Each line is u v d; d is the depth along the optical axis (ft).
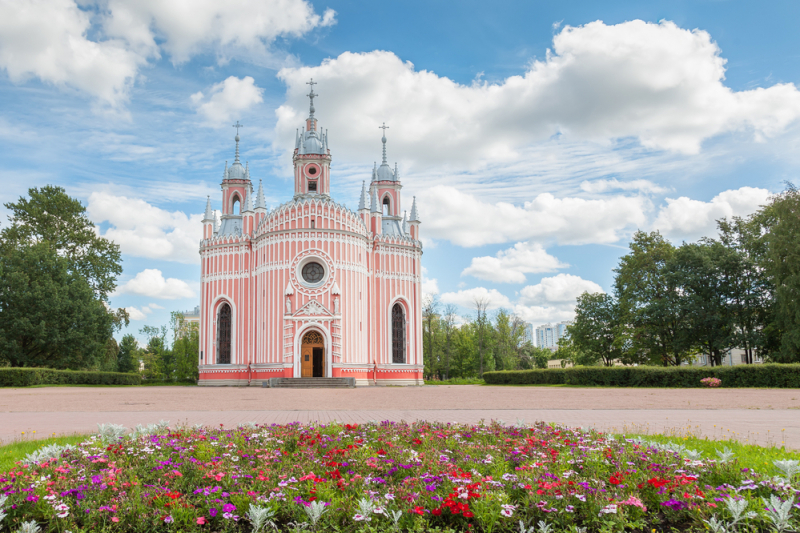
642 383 146.20
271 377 184.03
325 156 223.30
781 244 167.12
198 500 27.45
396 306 214.48
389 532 24.34
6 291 187.11
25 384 162.91
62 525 25.03
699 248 201.77
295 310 188.14
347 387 176.04
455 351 328.90
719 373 138.00
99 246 228.02
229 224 226.58
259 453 37.22
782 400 95.20
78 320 197.88
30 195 217.56
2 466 36.11
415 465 33.19
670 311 200.54
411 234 227.20
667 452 35.73
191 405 94.79
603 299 242.99
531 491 27.45
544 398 107.55
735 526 24.93
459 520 25.99
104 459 33.42
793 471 29.43
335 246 193.16
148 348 409.69
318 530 24.52
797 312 159.43
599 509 25.89
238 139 242.37
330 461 33.73
